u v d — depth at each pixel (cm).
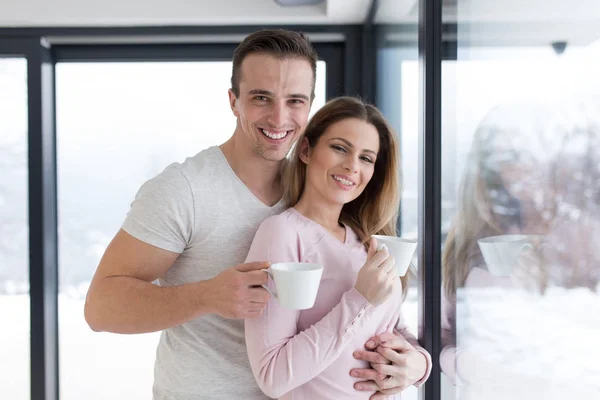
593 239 55
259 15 229
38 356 241
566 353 61
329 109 114
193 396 118
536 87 67
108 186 254
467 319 99
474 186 93
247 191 119
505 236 79
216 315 117
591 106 55
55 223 251
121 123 252
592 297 55
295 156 121
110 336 258
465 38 97
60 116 252
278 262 104
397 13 162
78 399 258
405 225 151
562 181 61
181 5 228
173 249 112
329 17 231
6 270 248
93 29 236
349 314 98
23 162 244
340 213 129
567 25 59
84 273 256
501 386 82
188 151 254
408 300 145
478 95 90
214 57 251
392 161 123
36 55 236
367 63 234
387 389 107
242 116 116
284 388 96
